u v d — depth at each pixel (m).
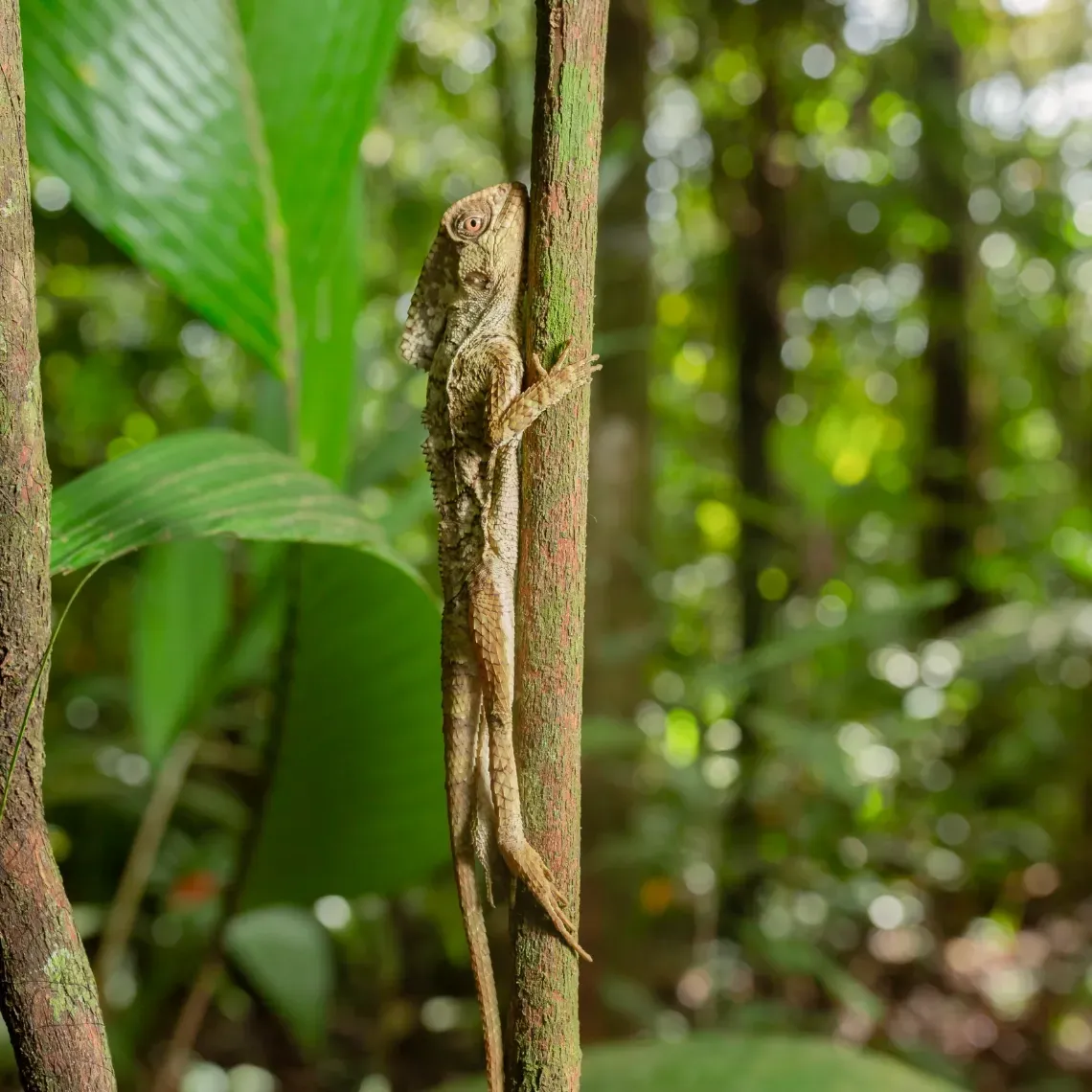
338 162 2.19
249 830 2.27
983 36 6.30
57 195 3.20
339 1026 4.41
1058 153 7.58
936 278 7.11
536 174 1.34
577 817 1.39
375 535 1.59
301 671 2.00
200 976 2.49
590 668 4.15
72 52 2.01
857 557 7.97
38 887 1.18
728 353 6.89
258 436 2.81
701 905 4.00
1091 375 8.79
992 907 6.15
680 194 6.76
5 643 1.16
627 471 4.32
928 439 7.46
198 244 2.13
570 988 1.36
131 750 3.96
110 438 4.89
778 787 3.91
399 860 2.29
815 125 6.52
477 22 5.84
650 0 4.58
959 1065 4.56
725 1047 2.23
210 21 2.08
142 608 2.77
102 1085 1.22
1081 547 5.80
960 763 6.54
